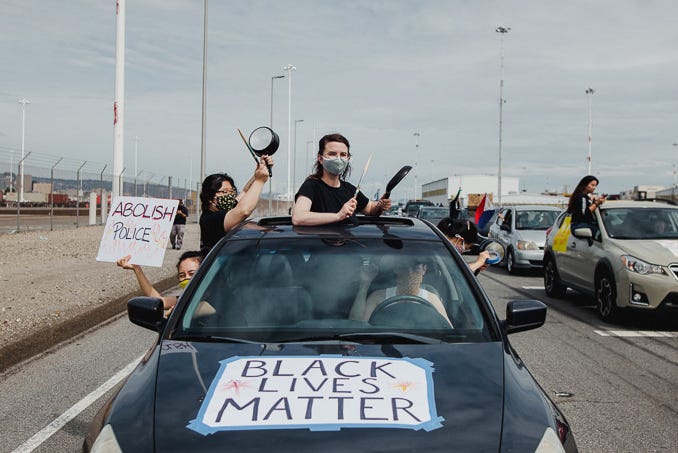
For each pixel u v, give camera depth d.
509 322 3.72
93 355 7.60
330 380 2.90
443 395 2.82
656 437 4.92
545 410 2.83
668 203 11.14
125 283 12.98
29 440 4.82
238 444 2.50
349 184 5.09
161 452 2.50
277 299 3.67
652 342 8.48
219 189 5.00
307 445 2.48
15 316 9.23
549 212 18.45
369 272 3.86
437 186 79.12
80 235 26.02
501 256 6.05
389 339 3.36
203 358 3.14
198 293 3.72
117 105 22.34
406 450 2.47
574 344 8.31
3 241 22.50
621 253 9.63
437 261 3.98
